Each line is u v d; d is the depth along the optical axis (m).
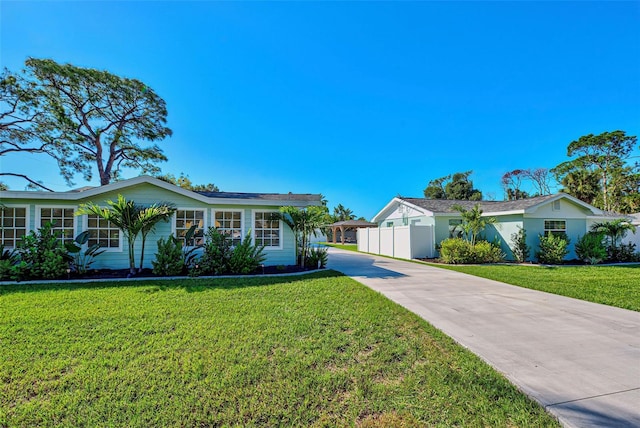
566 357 3.62
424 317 5.28
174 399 2.64
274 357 3.53
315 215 11.44
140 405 2.54
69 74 20.39
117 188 10.17
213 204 11.40
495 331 4.58
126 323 4.70
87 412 2.46
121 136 24.48
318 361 3.44
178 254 9.61
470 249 13.97
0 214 9.64
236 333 4.29
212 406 2.55
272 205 11.93
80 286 7.60
